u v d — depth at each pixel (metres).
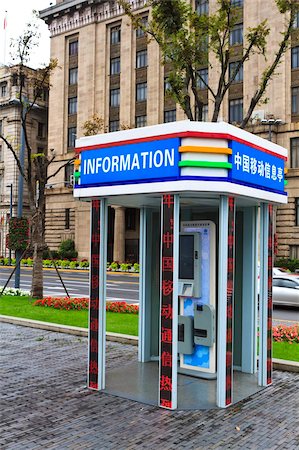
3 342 10.92
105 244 7.38
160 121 43.09
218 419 6.16
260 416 6.29
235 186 6.52
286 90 35.38
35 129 58.38
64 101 50.91
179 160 6.33
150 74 43.88
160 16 14.21
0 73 58.16
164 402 6.55
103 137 7.19
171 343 6.49
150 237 9.21
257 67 36.00
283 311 18.02
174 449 5.23
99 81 47.78
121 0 21.70
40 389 7.36
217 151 6.31
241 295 8.67
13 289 19.78
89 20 48.53
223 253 6.63
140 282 9.20
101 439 5.48
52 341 11.05
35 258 17.75
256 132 35.94
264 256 7.72
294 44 35.06
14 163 56.94
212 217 8.66
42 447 5.25
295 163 35.16
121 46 46.09
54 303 15.42
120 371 8.41
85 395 7.08
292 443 5.43
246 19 36.12
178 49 14.15
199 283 8.16
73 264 44.44
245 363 8.55
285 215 35.41
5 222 57.25
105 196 7.22
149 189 6.59
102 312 7.36
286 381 8.02
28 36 18.94
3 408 6.49
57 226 50.62
